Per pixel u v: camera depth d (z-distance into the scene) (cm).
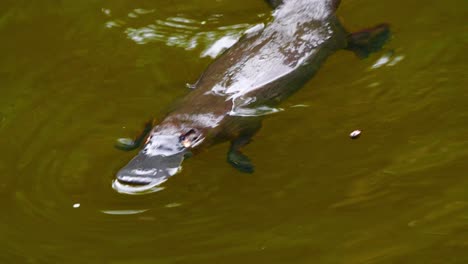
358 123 1416
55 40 1698
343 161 1337
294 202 1259
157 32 1695
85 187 1298
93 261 1155
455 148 1339
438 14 1692
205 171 1337
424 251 1139
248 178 1319
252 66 1447
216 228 1214
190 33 1683
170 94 1507
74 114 1477
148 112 1466
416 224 1191
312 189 1284
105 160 1355
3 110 1506
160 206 1259
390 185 1275
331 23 1562
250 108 1395
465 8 1700
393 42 1612
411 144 1359
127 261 1155
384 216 1212
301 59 1472
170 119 1354
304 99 1480
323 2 1588
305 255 1148
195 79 1543
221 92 1402
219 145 1396
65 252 1173
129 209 1252
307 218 1223
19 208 1264
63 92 1541
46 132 1438
